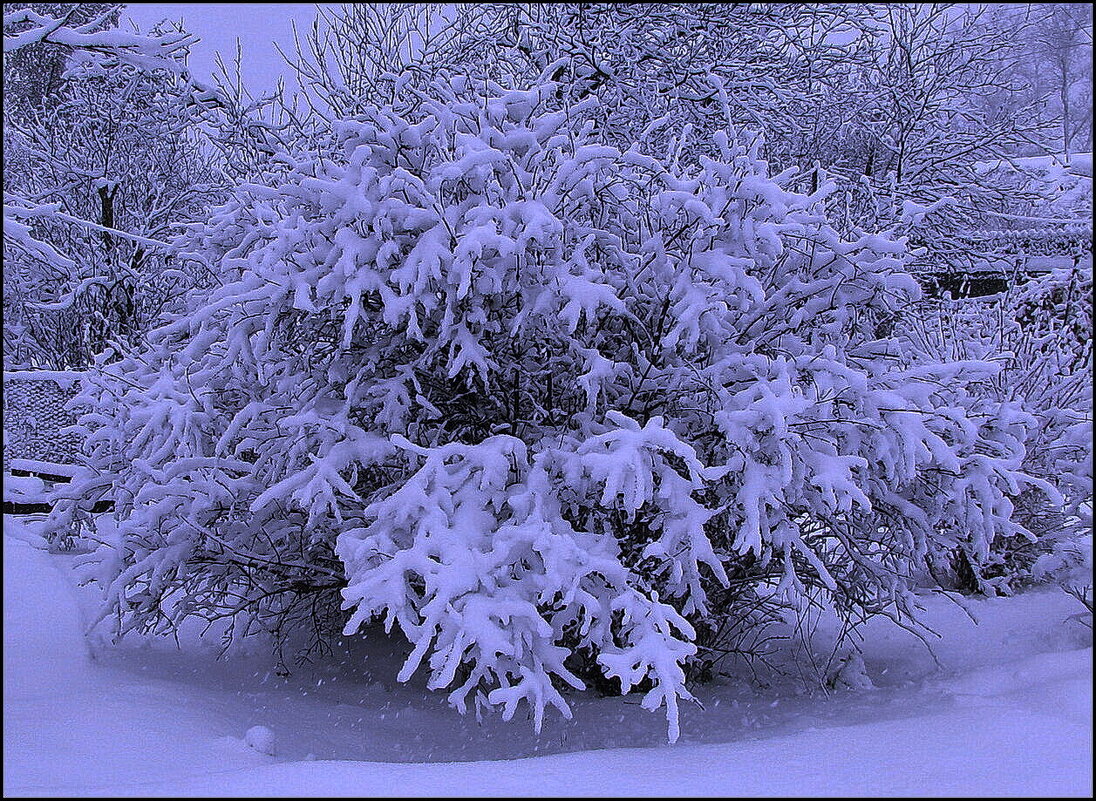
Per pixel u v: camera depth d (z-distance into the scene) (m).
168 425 5.28
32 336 10.23
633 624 4.41
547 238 4.54
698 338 4.64
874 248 4.90
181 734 3.80
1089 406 7.43
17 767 3.24
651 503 4.69
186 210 10.95
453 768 3.27
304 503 4.36
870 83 11.27
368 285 4.37
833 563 5.54
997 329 8.13
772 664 5.89
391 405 4.75
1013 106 11.31
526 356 5.03
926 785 2.96
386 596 3.98
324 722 4.62
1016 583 7.77
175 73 7.50
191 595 5.46
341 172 4.46
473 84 5.83
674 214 4.87
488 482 4.42
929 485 5.42
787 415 4.26
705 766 3.36
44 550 6.25
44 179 10.63
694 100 9.70
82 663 4.91
